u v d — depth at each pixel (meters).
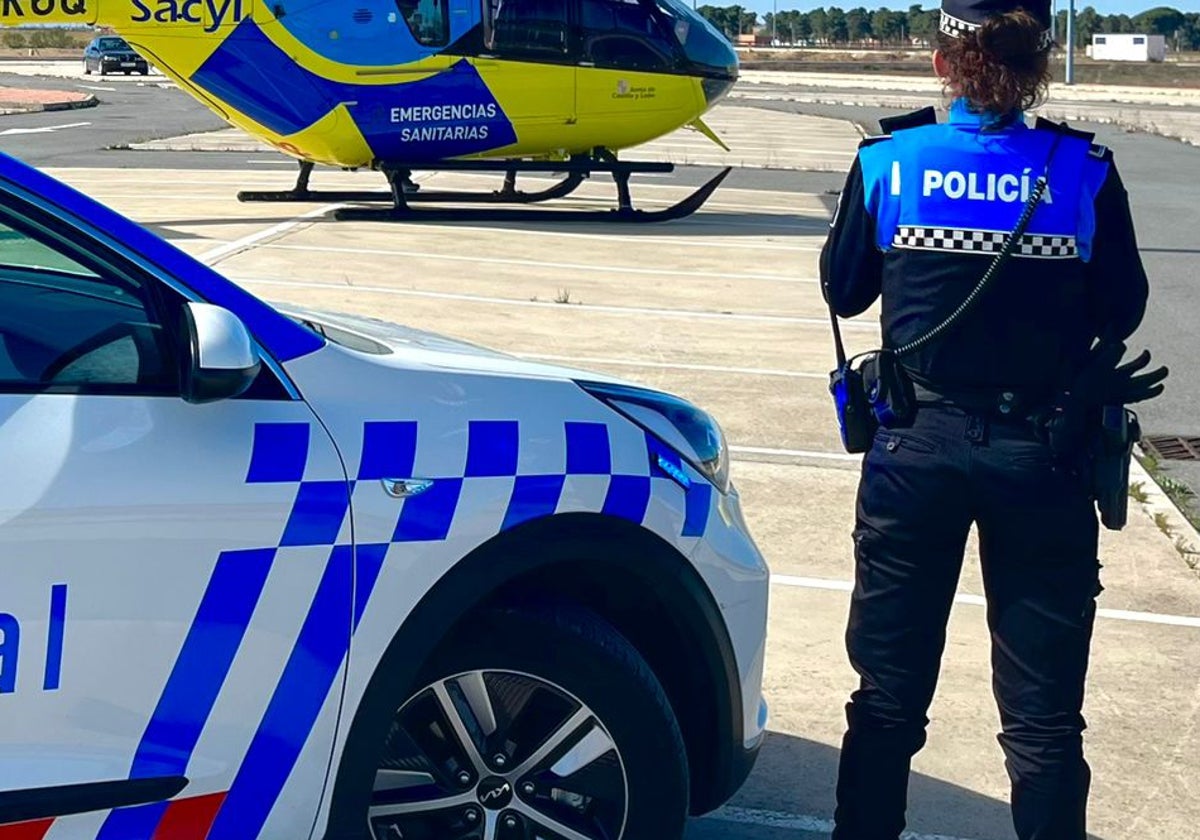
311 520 2.65
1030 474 2.86
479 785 2.99
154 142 25.28
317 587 2.67
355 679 2.73
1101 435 2.89
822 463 7.16
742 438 7.53
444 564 2.78
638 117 15.80
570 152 16.09
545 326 10.14
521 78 15.23
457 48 14.95
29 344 2.57
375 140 15.29
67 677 2.47
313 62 14.86
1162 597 5.57
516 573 2.87
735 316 10.80
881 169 2.96
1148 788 4.06
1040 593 2.94
